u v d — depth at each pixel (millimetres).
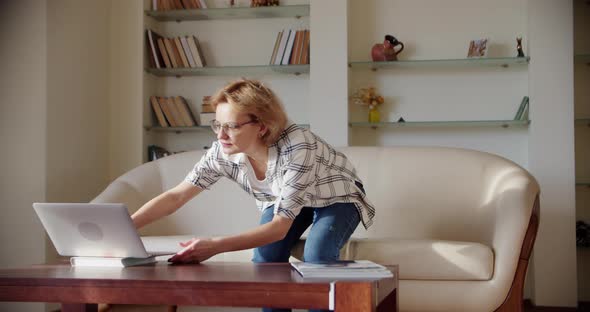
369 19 4539
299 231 2281
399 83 4496
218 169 2164
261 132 1977
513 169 3096
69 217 1774
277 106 1977
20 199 3648
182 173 3598
